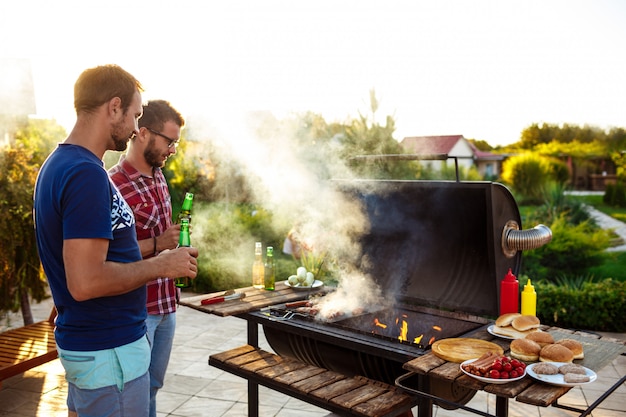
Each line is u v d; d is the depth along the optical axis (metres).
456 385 2.57
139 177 2.67
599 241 6.55
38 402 3.62
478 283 2.72
